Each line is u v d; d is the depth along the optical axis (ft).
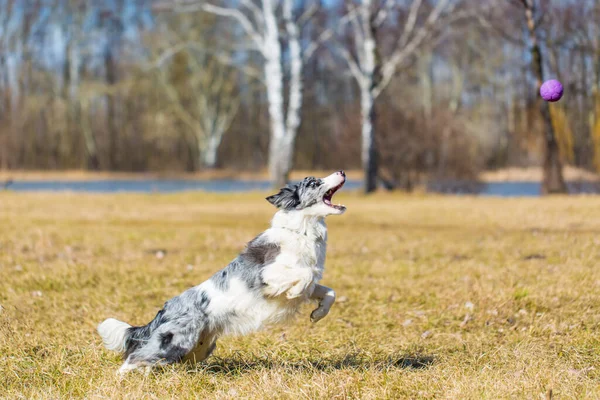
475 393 15.28
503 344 21.09
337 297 28.53
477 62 155.33
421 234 46.06
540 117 80.23
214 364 19.08
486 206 63.00
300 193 18.62
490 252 37.47
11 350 20.12
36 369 18.44
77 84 184.65
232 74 177.78
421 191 89.20
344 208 18.42
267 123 201.16
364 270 34.01
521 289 26.96
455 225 50.75
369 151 86.89
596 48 98.17
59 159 194.29
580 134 98.73
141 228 50.75
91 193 93.25
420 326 24.03
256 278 17.76
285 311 18.31
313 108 189.26
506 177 144.56
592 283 27.86
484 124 154.61
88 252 38.70
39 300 27.17
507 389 15.47
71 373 18.02
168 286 30.32
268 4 88.94
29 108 183.32
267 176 183.21
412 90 141.90
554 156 79.41
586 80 104.78
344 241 43.55
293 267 17.94
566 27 96.99
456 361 19.08
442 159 91.15
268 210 66.39
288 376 17.17
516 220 50.70
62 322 24.08
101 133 196.13
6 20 184.75
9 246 40.34
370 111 86.43
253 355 20.33
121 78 188.34
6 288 29.01
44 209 66.80
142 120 187.32
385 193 87.45
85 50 185.57
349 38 109.29
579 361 18.65
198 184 146.61
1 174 179.83
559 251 36.29
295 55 89.04
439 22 84.99
